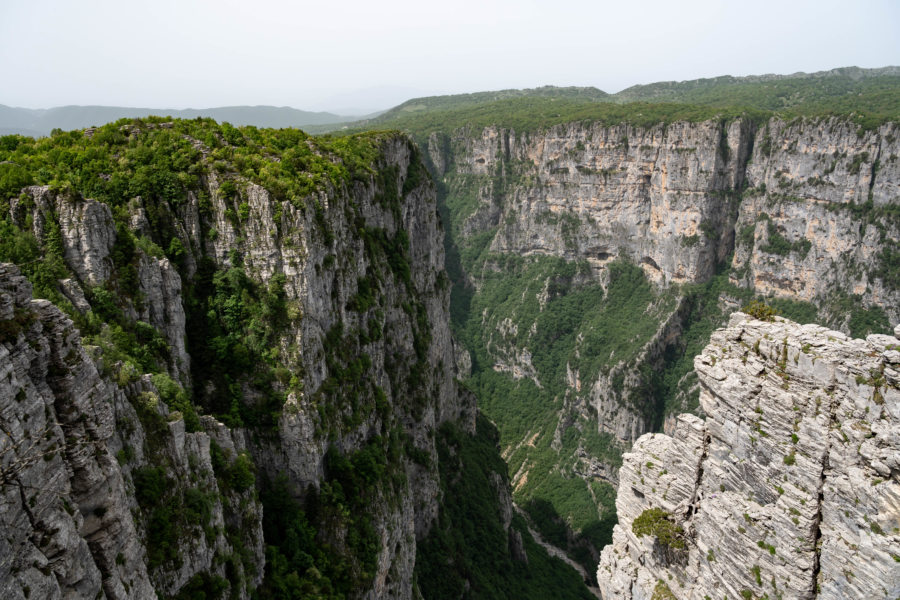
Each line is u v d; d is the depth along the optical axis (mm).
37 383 18109
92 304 30438
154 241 37688
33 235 30391
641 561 39531
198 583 25594
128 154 39562
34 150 39750
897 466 25828
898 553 25641
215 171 40156
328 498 40406
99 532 19625
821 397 29141
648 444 41188
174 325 34750
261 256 39094
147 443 24828
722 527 33250
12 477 16000
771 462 31078
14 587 15484
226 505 30609
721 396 33625
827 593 28484
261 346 38688
